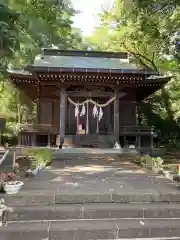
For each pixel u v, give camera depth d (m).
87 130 13.73
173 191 4.99
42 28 9.03
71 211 4.28
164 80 13.66
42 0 9.33
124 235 3.88
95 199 4.69
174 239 3.90
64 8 12.08
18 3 8.25
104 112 14.83
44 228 3.88
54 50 15.40
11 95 18.75
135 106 15.16
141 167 8.27
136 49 16.78
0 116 18.83
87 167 8.21
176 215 4.39
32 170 6.88
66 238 3.80
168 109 17.50
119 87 13.45
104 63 14.31
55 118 14.76
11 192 4.71
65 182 5.80
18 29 5.35
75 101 14.72
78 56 15.59
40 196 4.61
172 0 8.61
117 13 15.98
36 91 15.58
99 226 3.97
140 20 9.95
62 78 12.75
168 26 9.59
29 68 12.05
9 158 9.08
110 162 9.49
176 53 11.03
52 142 14.38
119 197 4.73
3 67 6.59
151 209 4.37
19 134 13.31
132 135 13.56
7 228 3.89
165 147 14.36
